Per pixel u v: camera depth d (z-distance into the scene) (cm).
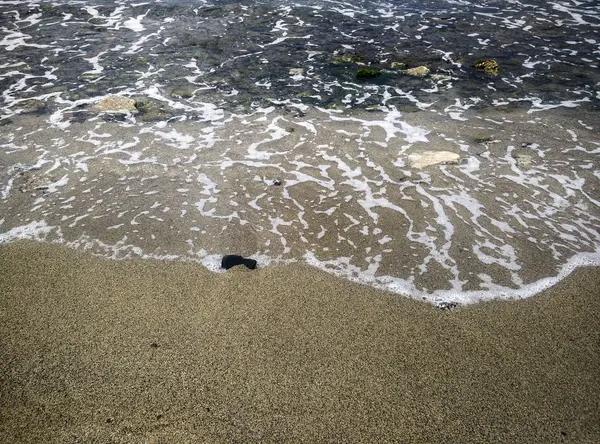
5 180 195
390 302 141
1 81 279
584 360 123
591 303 140
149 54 315
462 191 189
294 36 345
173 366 121
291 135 229
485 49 324
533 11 395
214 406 112
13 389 116
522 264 155
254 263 154
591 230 169
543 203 182
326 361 123
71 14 383
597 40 338
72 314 136
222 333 131
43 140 223
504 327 133
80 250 161
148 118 243
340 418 110
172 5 404
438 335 131
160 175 200
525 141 222
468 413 111
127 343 127
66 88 272
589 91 270
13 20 370
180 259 158
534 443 105
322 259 158
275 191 190
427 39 340
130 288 146
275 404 113
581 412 111
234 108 253
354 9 401
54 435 107
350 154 214
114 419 110
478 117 244
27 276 150
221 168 204
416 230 170
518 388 116
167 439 106
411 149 217
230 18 377
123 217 176
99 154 213
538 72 293
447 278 150
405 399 114
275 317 136
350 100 262
